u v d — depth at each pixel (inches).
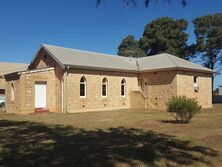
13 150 425.4
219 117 949.8
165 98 1374.3
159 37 2262.6
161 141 508.1
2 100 1647.4
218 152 429.7
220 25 2250.2
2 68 1945.1
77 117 971.9
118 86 1408.7
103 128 685.3
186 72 1391.5
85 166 344.2
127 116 1002.1
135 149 430.3
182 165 358.3
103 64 1355.8
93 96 1289.4
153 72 1433.3
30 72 1149.7
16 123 796.0
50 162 358.6
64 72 1182.9
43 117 979.3
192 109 791.7
